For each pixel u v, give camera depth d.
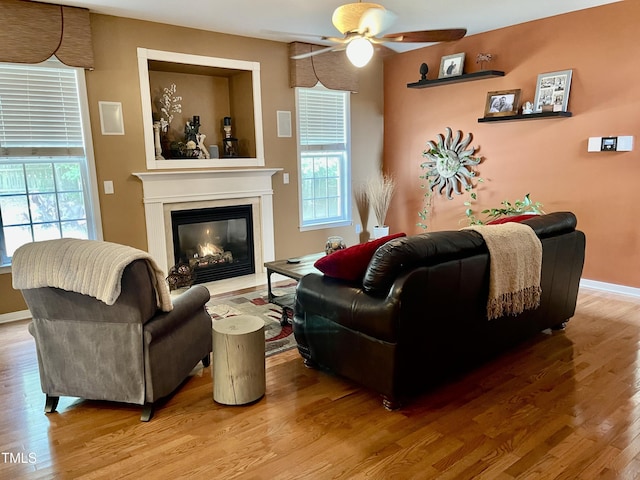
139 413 2.50
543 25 4.64
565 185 4.68
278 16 4.35
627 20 4.09
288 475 1.96
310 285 2.78
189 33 4.63
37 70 3.90
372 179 6.35
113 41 4.23
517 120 4.93
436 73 5.68
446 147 5.70
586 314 3.88
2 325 3.90
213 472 1.99
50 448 2.20
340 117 6.00
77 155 4.18
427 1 4.05
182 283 4.05
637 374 2.81
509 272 2.71
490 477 1.92
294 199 5.66
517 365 2.97
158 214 4.61
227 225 5.34
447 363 2.60
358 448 2.14
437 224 5.98
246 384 2.53
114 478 1.97
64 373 2.47
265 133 5.28
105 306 2.29
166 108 4.96
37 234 4.11
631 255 4.32
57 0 3.77
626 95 4.17
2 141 3.86
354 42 3.15
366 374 2.49
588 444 2.13
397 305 2.22
